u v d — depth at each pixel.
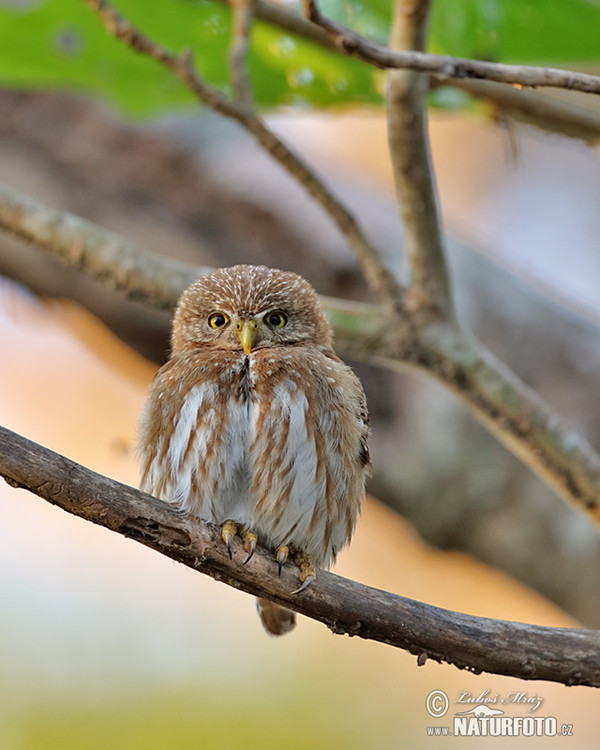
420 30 8.81
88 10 10.41
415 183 9.25
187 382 9.05
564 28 10.08
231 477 8.70
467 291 12.80
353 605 7.43
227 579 7.49
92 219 14.04
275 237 13.51
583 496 9.28
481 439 12.19
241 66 9.31
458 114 10.90
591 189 17.05
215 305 9.48
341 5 10.49
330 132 16.91
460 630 7.39
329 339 9.78
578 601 11.66
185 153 14.05
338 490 8.88
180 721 13.45
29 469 6.79
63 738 13.30
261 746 13.40
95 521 7.06
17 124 14.42
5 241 13.59
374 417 12.80
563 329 12.62
